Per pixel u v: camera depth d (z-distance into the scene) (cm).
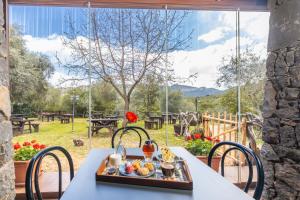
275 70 236
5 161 175
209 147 316
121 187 125
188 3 297
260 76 332
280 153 227
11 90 300
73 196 113
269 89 245
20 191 266
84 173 147
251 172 156
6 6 265
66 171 327
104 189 122
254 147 333
